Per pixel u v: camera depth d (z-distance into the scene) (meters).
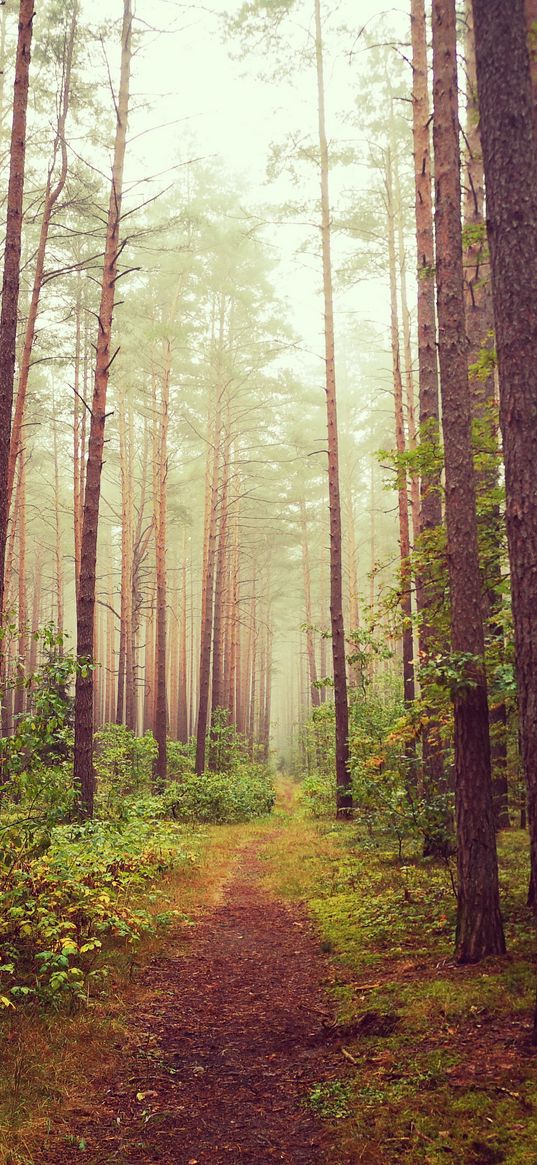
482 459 9.66
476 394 11.65
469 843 6.38
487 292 12.00
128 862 9.20
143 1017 5.77
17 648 28.16
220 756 27.72
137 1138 3.90
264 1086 4.50
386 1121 3.78
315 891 10.34
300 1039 5.23
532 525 4.83
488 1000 5.17
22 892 6.50
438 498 12.07
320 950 7.50
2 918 6.47
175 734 47.66
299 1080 4.54
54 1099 4.27
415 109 13.70
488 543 9.15
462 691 6.42
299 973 6.89
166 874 11.40
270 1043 5.20
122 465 29.48
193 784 21.09
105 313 12.98
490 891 6.30
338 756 18.53
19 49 10.20
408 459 10.25
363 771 12.74
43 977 6.07
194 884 11.15
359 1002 5.70
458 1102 3.83
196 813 20.62
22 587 28.33
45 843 6.25
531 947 6.22
